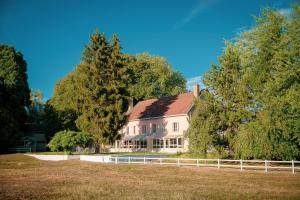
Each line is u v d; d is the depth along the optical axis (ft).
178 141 192.85
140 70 275.39
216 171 93.97
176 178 79.87
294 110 88.48
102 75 179.93
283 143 91.09
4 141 184.14
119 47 184.03
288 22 99.55
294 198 51.06
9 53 206.49
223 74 109.70
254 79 102.94
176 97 220.43
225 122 108.47
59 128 236.22
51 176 86.07
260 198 51.57
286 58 93.76
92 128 174.40
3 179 79.71
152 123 214.28
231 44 113.60
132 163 125.39
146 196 54.34
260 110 101.50
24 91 210.79
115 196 54.70
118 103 174.60
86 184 70.03
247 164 105.91
